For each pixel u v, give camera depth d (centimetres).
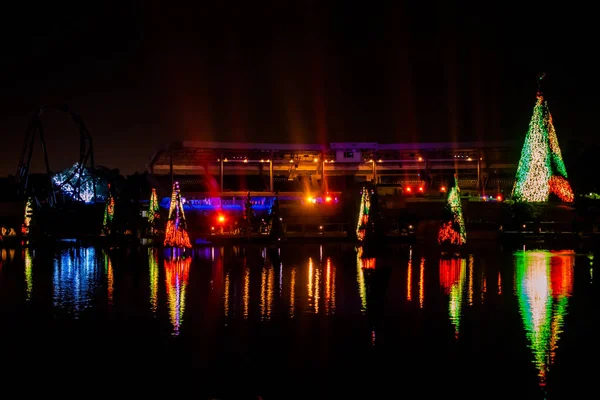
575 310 2008
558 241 4762
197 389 1241
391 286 2589
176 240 4931
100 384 1277
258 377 1312
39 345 1590
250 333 1698
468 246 4791
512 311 1994
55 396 1212
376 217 4228
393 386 1250
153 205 6119
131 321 1869
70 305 2170
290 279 2880
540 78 5759
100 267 3525
